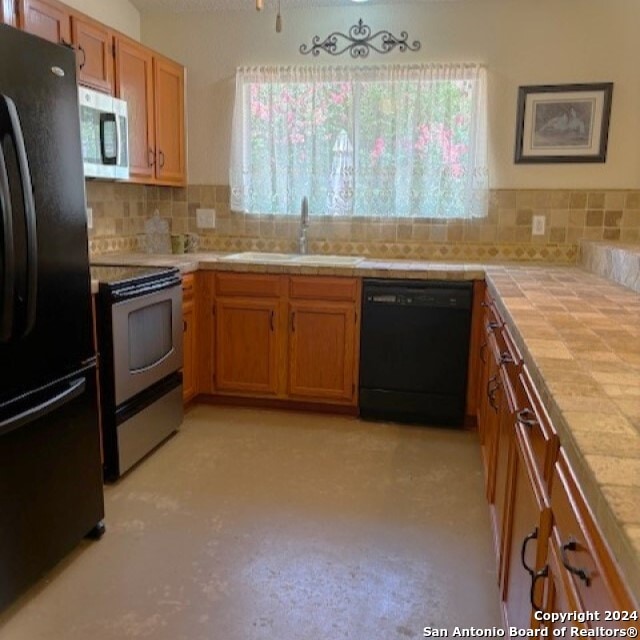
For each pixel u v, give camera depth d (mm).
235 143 3760
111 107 2834
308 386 3439
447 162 3523
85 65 2754
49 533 1931
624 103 3359
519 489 1461
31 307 1737
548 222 3541
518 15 3385
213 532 2236
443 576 1987
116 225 3656
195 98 3854
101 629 1727
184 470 2746
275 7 3605
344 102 3576
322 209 3707
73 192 1966
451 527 2289
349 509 2416
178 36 3799
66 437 1997
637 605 587
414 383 3295
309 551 2121
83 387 2059
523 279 2705
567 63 3379
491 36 3428
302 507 2428
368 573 1999
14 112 1631
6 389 1705
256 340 3451
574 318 1760
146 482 2625
